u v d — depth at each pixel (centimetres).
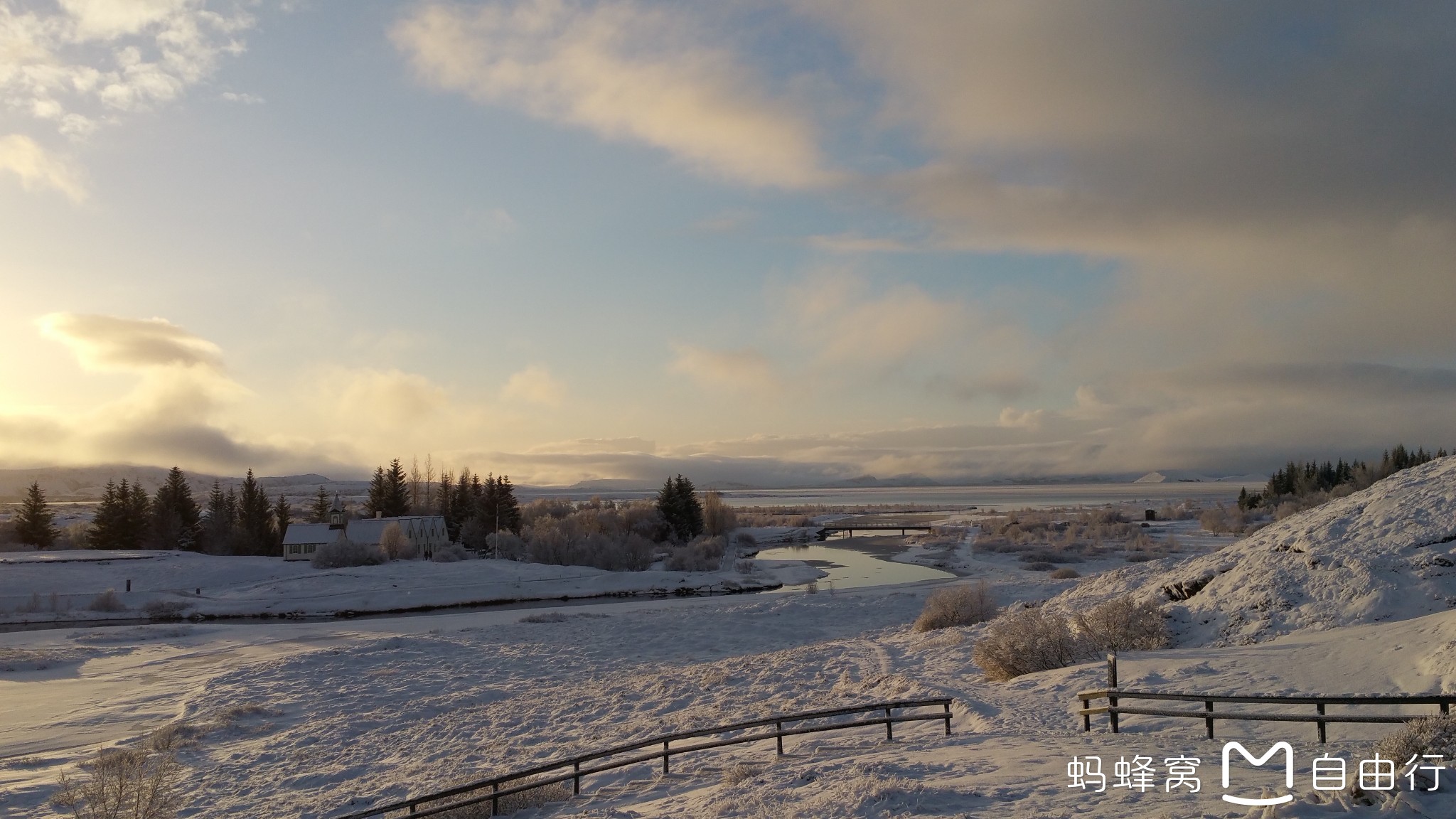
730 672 3212
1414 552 2255
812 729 1700
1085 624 2455
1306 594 2292
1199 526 13850
